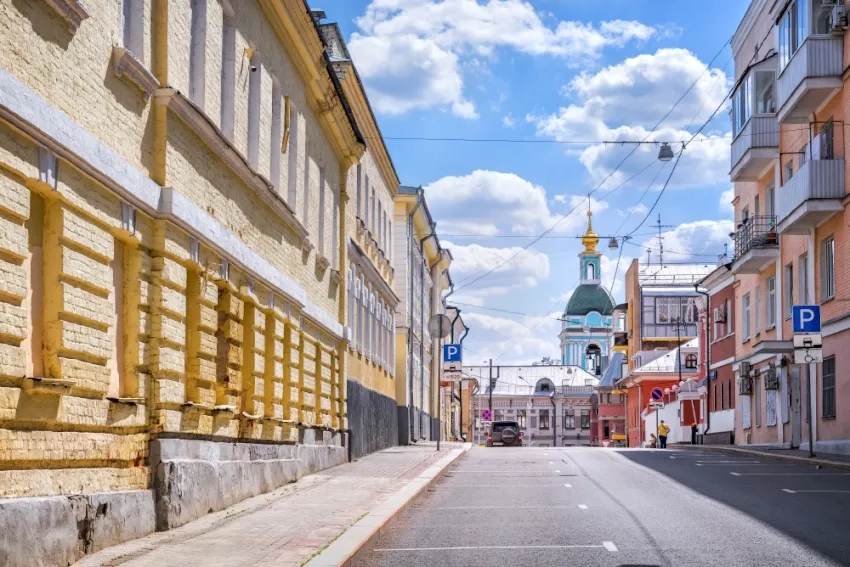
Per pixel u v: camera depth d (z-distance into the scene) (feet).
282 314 59.93
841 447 97.30
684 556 34.83
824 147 101.45
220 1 47.24
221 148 45.52
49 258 30.58
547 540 39.06
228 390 48.73
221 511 45.50
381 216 120.06
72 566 30.01
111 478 34.86
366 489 57.00
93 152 32.04
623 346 307.58
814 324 90.43
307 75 67.36
